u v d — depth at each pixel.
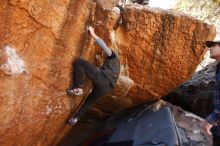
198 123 5.84
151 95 5.85
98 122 6.66
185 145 5.09
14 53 3.25
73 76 4.29
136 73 5.48
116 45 5.07
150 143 4.96
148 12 4.91
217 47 3.98
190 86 7.41
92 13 4.43
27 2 3.18
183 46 5.17
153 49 5.21
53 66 3.86
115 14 4.70
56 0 3.54
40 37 3.51
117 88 5.56
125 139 5.41
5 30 3.07
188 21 5.00
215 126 4.06
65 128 5.07
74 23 3.95
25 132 3.81
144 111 6.04
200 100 7.06
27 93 3.58
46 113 4.06
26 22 3.27
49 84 3.91
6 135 3.51
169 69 5.38
